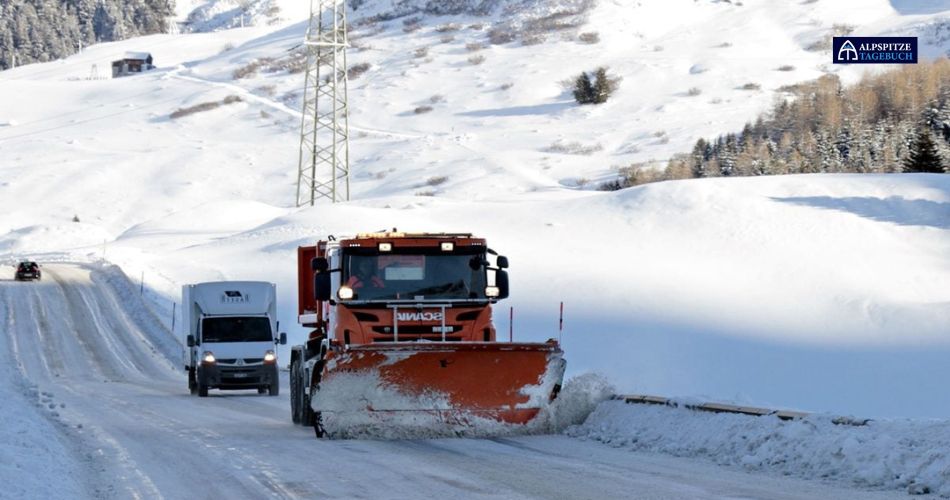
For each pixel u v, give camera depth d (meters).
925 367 66.44
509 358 27.06
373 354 26.66
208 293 54.38
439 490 18.25
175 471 21.66
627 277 102.06
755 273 106.19
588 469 20.42
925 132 181.00
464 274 29.66
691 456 22.03
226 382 51.28
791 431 20.48
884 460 18.06
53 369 73.44
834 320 86.25
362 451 24.45
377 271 29.34
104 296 110.06
